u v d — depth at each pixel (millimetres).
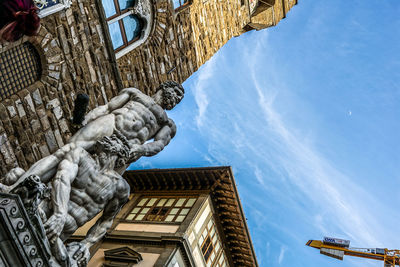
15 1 6219
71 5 11867
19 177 7078
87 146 7738
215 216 26984
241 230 26953
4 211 5664
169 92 9445
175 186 27406
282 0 26188
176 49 16391
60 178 7062
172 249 22406
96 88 12906
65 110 11977
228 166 25188
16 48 10844
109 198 7828
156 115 8953
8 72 10680
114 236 24391
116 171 8180
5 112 10438
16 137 10711
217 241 27062
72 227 7359
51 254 6656
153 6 14812
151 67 15172
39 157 11297
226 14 20156
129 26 14469
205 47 18453
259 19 23828
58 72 11742
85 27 12367
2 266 5758
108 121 8102
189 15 16953
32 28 6676
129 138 8367
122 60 13969
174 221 24594
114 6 13656
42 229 6324
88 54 12562
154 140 8961
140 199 27828
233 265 28766
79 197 7445
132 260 22438
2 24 6320
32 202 6215
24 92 10922
